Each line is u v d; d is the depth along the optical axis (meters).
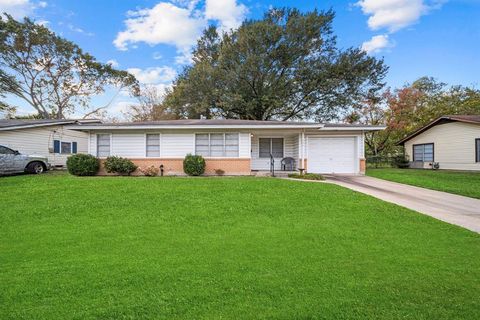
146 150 15.76
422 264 4.15
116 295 3.25
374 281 3.59
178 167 15.60
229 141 15.50
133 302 3.09
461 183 12.98
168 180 12.17
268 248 4.92
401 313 2.85
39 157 16.17
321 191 10.09
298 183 11.55
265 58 25.27
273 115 29.22
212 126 14.86
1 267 4.11
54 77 29.12
